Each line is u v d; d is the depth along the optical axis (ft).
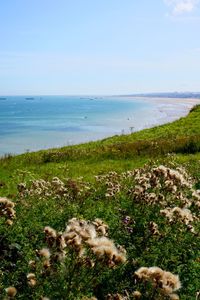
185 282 25.75
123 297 19.89
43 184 47.91
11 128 383.24
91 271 19.12
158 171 33.06
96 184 55.62
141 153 100.12
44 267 18.53
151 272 16.33
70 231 17.40
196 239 29.17
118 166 87.56
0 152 213.66
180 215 28.02
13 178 71.46
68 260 19.47
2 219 30.25
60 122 465.47
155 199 32.48
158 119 463.83
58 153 99.66
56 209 36.19
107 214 35.24
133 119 488.02
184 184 33.86
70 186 41.45
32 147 236.84
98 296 22.36
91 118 534.78
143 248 28.37
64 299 17.81
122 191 44.83
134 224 31.32
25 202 37.70
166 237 28.91
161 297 16.79
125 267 25.16
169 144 105.60
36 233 30.76
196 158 91.97
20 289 21.81
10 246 27.32
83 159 97.35
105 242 16.97
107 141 133.39
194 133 134.92
